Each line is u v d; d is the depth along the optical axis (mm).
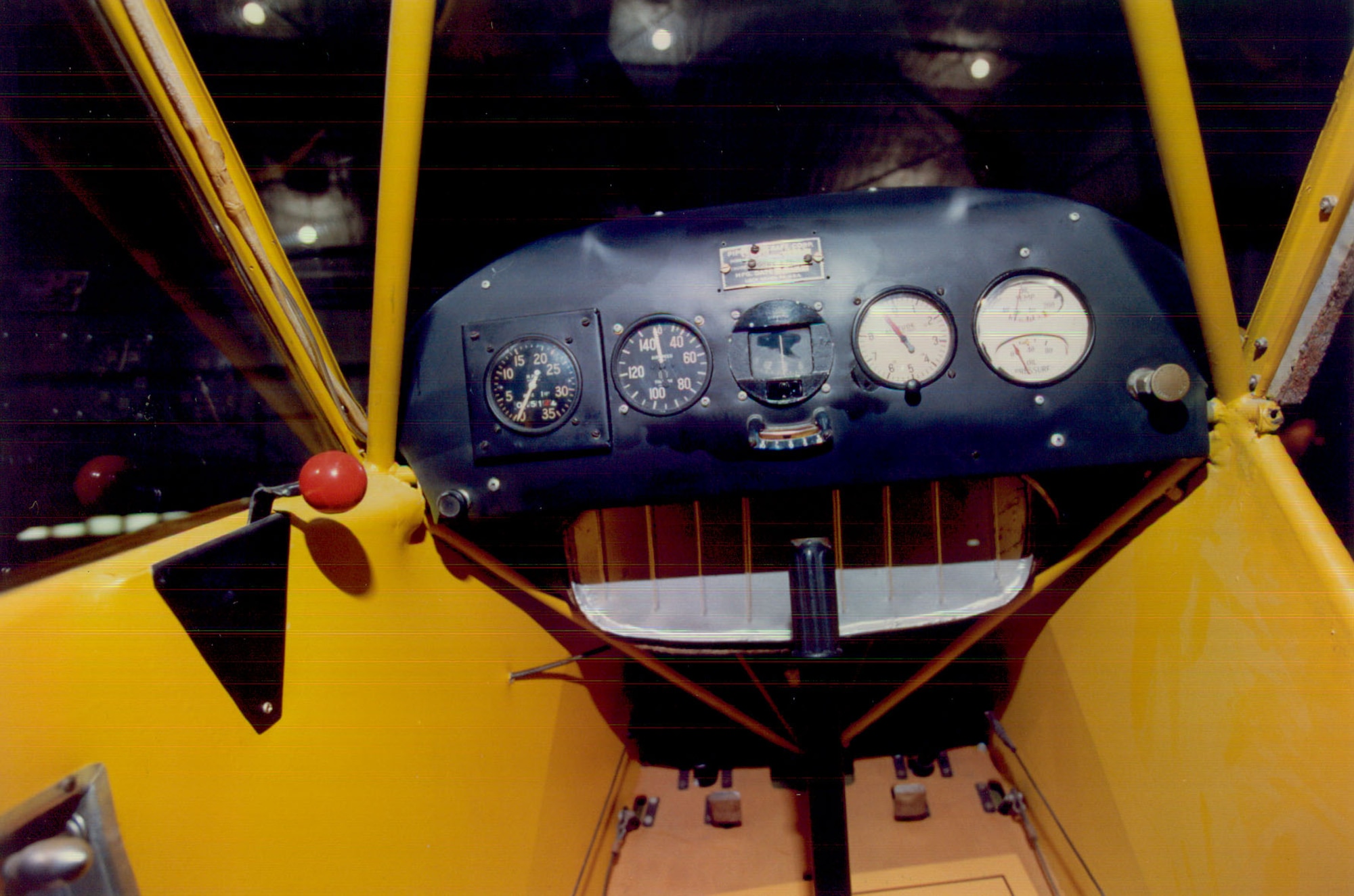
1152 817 1448
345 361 1646
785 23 1426
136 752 736
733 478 1356
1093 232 1316
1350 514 1417
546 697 1695
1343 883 1057
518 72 1460
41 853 556
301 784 976
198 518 1062
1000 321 1316
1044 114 1576
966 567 1495
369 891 1075
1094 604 1622
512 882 1465
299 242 1541
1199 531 1330
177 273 1252
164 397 1278
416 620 1276
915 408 1326
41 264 1156
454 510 1310
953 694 2195
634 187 1687
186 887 781
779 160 1675
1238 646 1244
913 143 1652
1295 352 1174
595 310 1348
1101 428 1310
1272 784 1178
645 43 1439
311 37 1328
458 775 1333
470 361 1368
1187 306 1303
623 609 1524
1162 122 1088
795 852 1957
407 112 1057
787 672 1608
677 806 2148
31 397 1139
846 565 1505
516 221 1665
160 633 774
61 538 1070
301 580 1019
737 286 1335
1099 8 1384
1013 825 1982
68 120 1048
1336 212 1086
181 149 962
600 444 1350
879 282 1319
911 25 1439
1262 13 1270
